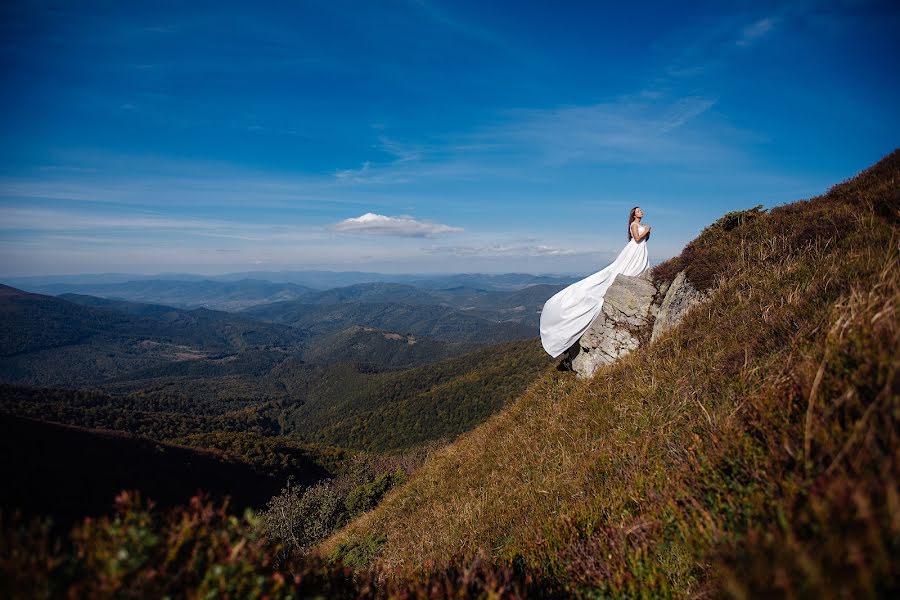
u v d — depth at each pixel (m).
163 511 2.13
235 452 80.88
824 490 1.84
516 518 5.34
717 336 5.93
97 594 1.67
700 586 2.32
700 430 3.93
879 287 3.47
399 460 60.06
